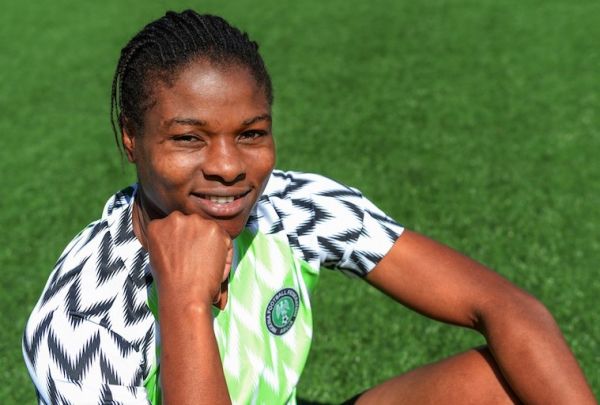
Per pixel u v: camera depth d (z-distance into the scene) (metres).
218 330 2.04
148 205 1.94
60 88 8.57
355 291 4.51
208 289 1.83
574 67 8.44
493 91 7.88
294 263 2.20
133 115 1.85
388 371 3.89
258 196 1.91
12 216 5.84
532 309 2.26
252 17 10.83
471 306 2.29
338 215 2.26
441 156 6.48
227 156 1.80
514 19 10.10
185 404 1.75
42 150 7.02
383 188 5.98
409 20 10.33
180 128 1.78
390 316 4.30
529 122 7.12
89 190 6.24
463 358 2.34
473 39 9.47
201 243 1.84
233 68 1.79
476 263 2.35
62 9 11.52
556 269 4.80
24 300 4.73
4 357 4.11
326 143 6.82
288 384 2.19
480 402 2.27
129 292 1.94
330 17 10.64
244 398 2.07
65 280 1.97
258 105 1.81
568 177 6.05
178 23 1.81
